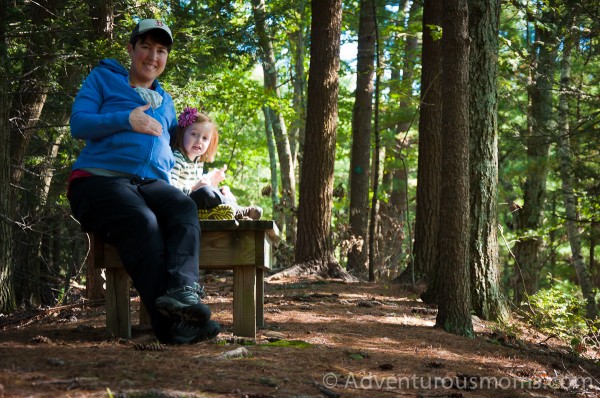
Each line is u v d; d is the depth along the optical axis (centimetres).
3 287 810
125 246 410
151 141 433
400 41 2039
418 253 1073
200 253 450
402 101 2036
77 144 1307
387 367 416
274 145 2169
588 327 847
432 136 1087
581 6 1467
